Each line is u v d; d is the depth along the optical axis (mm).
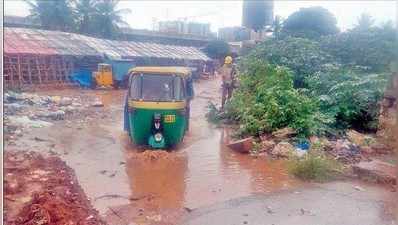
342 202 6281
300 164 7852
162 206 6129
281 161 8906
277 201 6336
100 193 6660
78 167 8188
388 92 10234
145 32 42281
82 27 38938
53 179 7051
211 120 14531
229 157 9273
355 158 9000
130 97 9539
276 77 12766
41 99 17906
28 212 5348
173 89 9539
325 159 8211
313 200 6383
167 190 6891
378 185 7141
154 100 9367
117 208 6008
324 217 5680
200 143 10750
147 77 9609
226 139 11328
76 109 16234
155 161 8750
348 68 14906
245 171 8117
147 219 5625
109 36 39625
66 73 25906
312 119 10711
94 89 25406
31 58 24359
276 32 26031
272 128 10961
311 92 13672
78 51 27312
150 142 9484
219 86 31359
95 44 30422
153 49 35312
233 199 6414
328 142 10156
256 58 17859
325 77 14031
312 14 25203
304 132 10547
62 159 8766
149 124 9359
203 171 8086
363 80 12664
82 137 11117
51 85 24625
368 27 19219
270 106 11047
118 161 8711
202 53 40250
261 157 9250
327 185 7191
